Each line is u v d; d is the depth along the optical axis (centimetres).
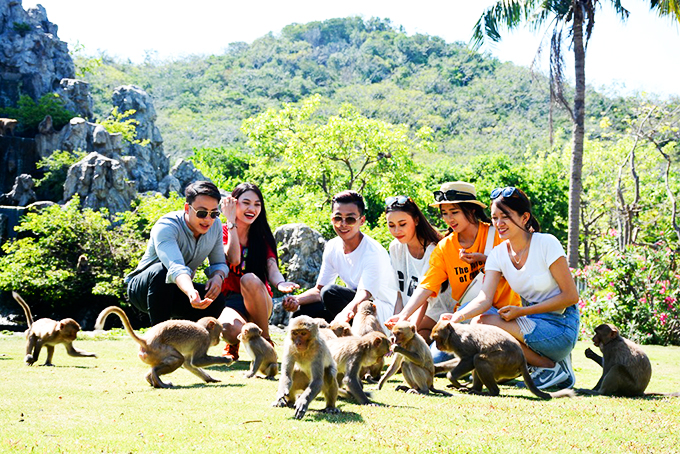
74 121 2981
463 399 470
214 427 349
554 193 4359
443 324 512
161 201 2370
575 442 345
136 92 3419
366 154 3509
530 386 496
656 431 377
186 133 8575
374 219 3556
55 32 4016
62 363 627
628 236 3052
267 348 548
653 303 1347
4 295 2148
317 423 368
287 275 1850
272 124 3647
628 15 1948
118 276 2025
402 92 9650
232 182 4572
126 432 335
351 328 553
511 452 318
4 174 2908
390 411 412
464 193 621
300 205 3472
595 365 763
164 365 493
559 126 7038
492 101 8994
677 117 3709
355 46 12606
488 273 582
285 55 12062
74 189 2488
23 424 351
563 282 554
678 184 3791
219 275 655
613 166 4409
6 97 3572
